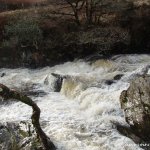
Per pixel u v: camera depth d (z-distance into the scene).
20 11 28.02
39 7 28.92
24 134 11.88
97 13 26.23
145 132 12.46
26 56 23.47
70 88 17.02
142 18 25.11
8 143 11.84
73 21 25.80
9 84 19.62
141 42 24.25
